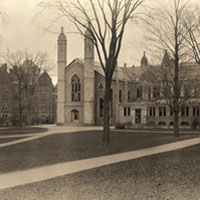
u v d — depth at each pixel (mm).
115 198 8102
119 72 71188
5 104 88250
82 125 64688
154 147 21109
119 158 15805
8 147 21641
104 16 21172
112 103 64562
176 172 11797
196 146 21344
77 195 8398
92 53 64375
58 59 67562
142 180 10383
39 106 91500
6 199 8047
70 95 66812
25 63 58656
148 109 57938
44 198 8109
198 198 8078
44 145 22953
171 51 28750
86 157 16250
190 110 53969
